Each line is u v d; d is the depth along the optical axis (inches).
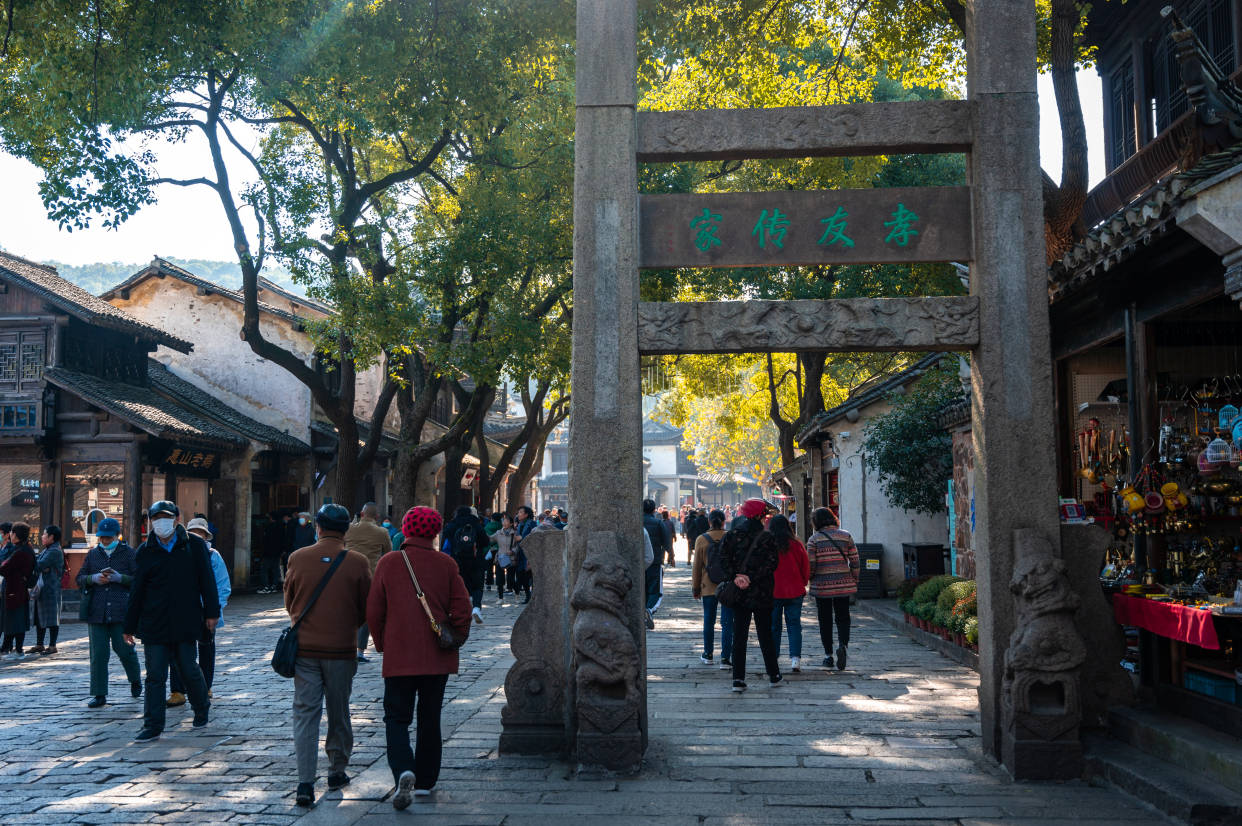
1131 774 217.5
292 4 561.6
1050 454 250.4
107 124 541.0
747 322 258.2
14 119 557.9
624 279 260.5
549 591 265.6
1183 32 255.6
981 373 254.2
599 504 257.3
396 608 219.6
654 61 546.3
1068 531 258.5
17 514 729.6
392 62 588.4
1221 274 235.1
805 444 858.1
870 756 257.3
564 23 604.7
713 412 1706.4
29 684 389.4
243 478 859.4
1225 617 226.5
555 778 237.6
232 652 474.9
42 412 705.6
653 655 449.7
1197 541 283.9
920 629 488.4
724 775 239.5
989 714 250.5
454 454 981.2
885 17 534.3
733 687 353.7
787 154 268.8
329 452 959.0
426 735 219.6
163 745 275.3
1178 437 283.3
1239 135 249.1
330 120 608.7
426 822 203.5
